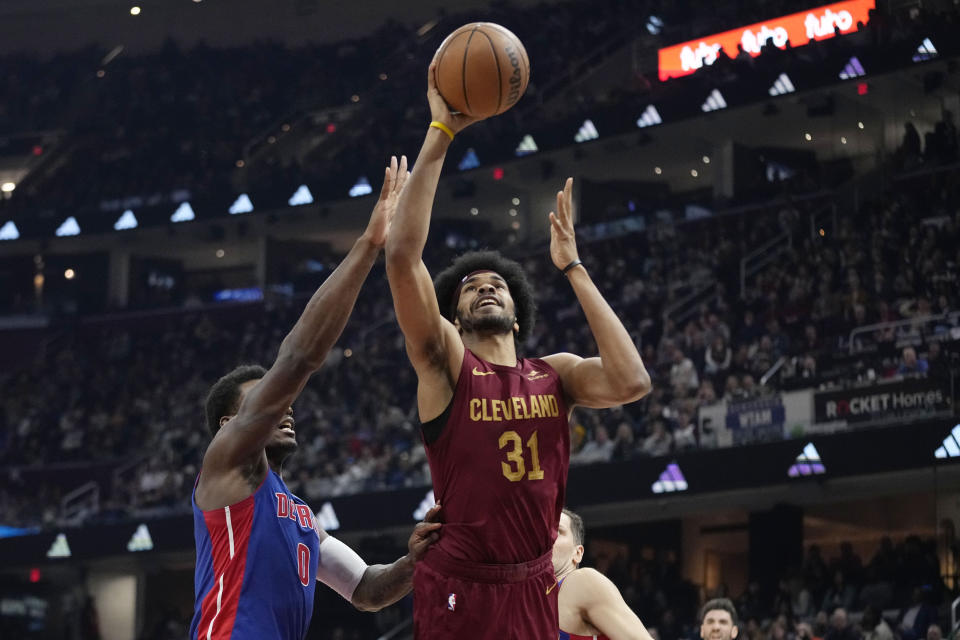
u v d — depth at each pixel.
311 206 29.02
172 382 28.33
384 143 29.78
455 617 3.29
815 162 26.16
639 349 22.44
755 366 19.42
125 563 25.14
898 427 16.03
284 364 3.57
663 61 26.61
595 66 28.56
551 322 24.61
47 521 23.75
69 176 32.59
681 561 22.39
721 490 17.61
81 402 28.33
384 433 22.80
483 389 3.41
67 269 32.94
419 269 3.32
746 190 24.61
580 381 3.58
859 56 22.56
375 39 32.69
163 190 31.50
